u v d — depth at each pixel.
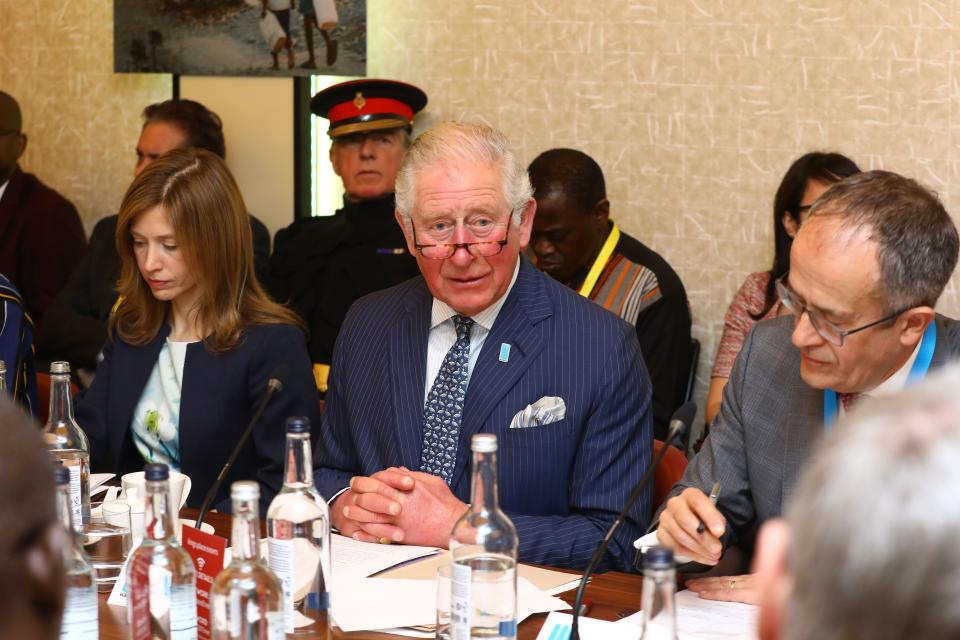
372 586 1.79
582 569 2.12
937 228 1.75
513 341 2.26
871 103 3.57
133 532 1.81
